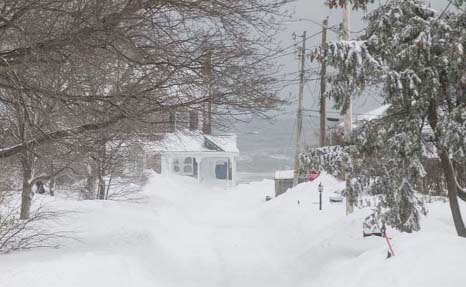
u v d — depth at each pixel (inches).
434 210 888.9
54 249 679.7
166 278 685.3
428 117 649.0
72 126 674.2
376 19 653.3
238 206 1863.9
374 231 716.0
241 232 1136.2
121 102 601.3
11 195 941.2
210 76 603.2
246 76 612.1
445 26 598.9
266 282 698.8
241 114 647.1
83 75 604.1
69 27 505.4
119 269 596.7
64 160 930.7
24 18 506.3
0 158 634.8
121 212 1136.2
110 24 505.4
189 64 583.5
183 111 633.6
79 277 510.0
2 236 703.7
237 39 592.1
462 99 613.9
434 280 427.5
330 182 1637.6
